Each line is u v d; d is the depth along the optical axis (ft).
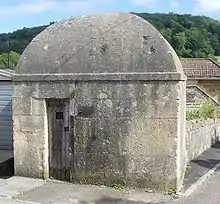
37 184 29.58
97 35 29.63
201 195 27.99
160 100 27.76
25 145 31.30
